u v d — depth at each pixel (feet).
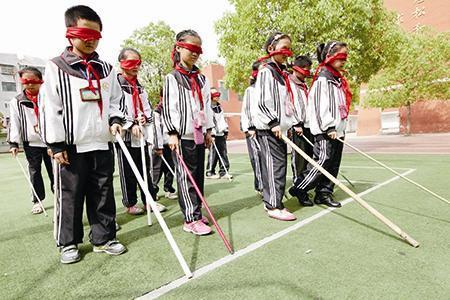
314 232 7.68
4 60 91.35
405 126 54.34
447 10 48.19
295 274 5.57
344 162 20.62
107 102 7.02
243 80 27.96
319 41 21.99
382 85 45.85
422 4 50.67
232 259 6.38
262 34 24.93
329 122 9.49
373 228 7.72
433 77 43.21
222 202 11.68
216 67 71.51
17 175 25.68
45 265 6.72
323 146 9.74
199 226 8.18
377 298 4.70
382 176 14.48
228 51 28.99
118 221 9.87
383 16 24.35
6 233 9.29
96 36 6.47
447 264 5.66
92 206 7.17
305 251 6.54
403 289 4.91
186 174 8.34
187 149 8.36
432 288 4.90
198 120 8.38
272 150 9.04
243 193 13.16
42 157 12.03
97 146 6.91
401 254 6.16
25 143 11.64
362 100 54.70
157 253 6.97
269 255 6.45
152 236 8.18
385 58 24.66
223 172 17.94
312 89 9.99
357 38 22.58
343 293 4.88
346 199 10.77
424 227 7.60
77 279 5.95
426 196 10.41
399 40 25.02
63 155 6.52
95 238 7.20
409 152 24.14
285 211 9.07
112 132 7.06
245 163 24.84
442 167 15.94
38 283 5.88
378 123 58.49
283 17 23.00
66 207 6.80
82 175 6.83
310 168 10.32
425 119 52.19
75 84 6.52
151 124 11.29
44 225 10.00
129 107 10.49
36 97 11.34
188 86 8.32
